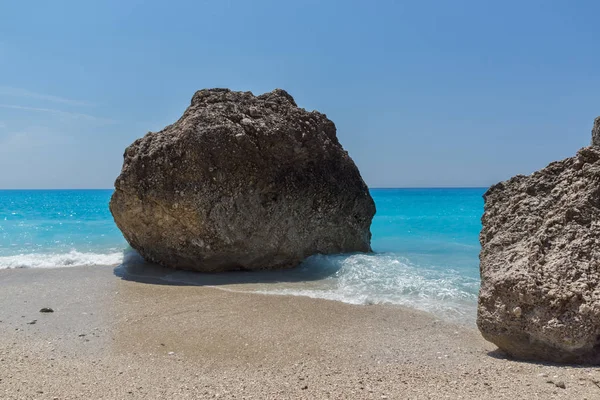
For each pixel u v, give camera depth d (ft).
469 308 25.45
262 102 42.60
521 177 22.34
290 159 40.60
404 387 14.76
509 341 17.53
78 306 26.91
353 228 44.65
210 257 37.37
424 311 25.07
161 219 37.78
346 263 37.45
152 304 27.14
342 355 18.49
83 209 116.67
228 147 37.29
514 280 17.42
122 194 38.93
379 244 53.67
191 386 15.11
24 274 37.14
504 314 17.40
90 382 15.51
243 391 14.58
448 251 46.19
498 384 14.75
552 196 20.42
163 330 22.12
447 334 21.25
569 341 16.19
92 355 18.65
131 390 14.73
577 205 19.03
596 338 16.31
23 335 21.50
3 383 15.31
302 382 15.42
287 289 30.91
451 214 97.45
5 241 56.54
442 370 16.49
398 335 21.13
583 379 14.83
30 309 26.37
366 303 26.91
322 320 23.62
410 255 43.14
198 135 36.78
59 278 35.40
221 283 33.42
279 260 39.68
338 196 43.19
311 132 42.01
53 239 58.49
